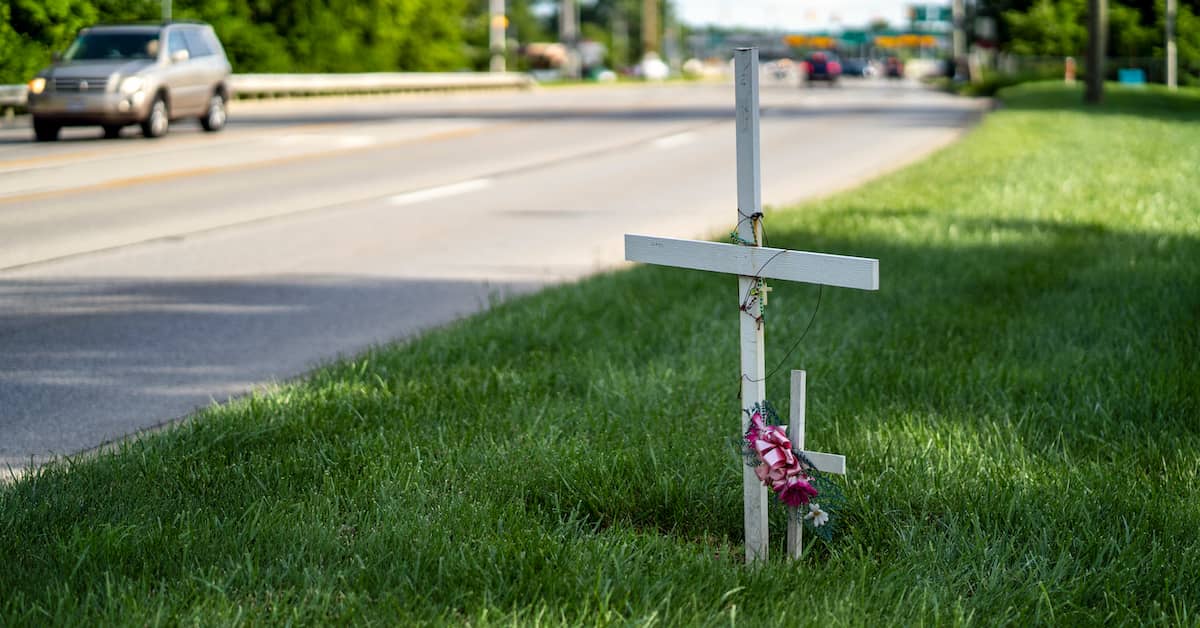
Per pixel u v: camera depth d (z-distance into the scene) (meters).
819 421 5.11
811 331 6.75
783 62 103.69
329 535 3.72
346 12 52.91
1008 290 7.83
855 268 3.39
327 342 7.25
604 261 10.21
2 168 16.34
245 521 3.87
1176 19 50.38
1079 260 8.81
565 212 13.46
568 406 5.26
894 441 4.75
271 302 8.45
